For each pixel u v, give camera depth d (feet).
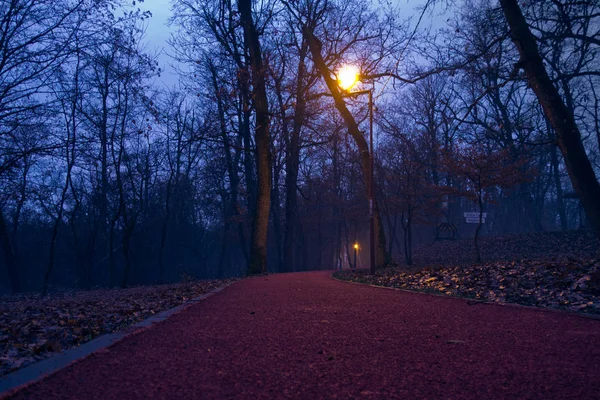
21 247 160.56
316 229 195.00
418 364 14.60
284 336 19.58
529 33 44.57
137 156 131.75
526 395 11.46
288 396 11.77
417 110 122.72
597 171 154.81
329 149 155.12
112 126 100.83
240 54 90.02
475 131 91.30
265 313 26.86
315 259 222.28
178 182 156.15
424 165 107.55
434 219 167.53
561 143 44.65
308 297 35.55
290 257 122.42
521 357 15.20
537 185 165.07
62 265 172.24
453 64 50.11
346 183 180.55
